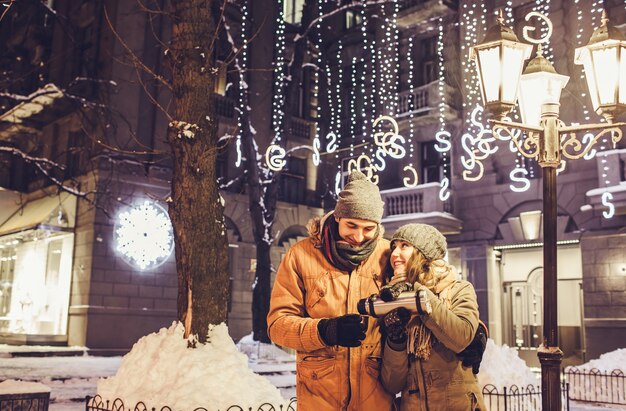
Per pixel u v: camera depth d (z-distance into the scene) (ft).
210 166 23.95
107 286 65.00
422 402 9.68
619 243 55.26
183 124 23.90
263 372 50.29
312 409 9.64
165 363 20.47
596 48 18.76
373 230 9.92
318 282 10.00
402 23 73.31
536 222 60.85
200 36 25.00
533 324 62.28
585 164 58.44
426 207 65.36
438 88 67.97
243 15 71.67
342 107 81.25
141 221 67.41
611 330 54.54
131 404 18.93
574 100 59.11
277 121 73.77
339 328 8.64
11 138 83.71
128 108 68.18
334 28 83.15
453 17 70.18
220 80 76.64
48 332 70.33
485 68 19.03
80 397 35.35
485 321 63.36
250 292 76.23
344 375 9.61
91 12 74.13
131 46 69.21
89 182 66.95
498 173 64.85
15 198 81.30
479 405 9.93
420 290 8.71
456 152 68.13
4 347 62.44
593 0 58.80
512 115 63.21
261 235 63.67
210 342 21.88
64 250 70.18
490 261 64.69
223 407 18.56
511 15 64.18
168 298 68.85
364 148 76.54
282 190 81.15
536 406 27.71
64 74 76.54
